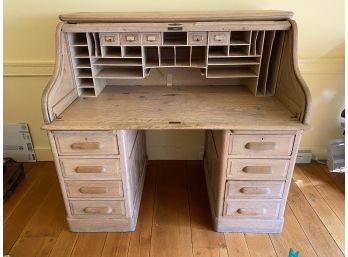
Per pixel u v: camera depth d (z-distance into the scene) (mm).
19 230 1506
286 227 1498
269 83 1546
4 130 1992
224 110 1319
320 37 1676
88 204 1417
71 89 1417
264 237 1440
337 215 1575
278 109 1326
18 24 1653
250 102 1418
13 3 1597
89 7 1611
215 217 1456
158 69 1672
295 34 1257
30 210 1646
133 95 1536
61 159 1290
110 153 1276
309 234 1452
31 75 1804
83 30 1288
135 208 1538
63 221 1565
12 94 1881
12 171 1845
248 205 1399
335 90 1828
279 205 1392
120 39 1329
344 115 1779
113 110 1327
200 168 2037
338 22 1633
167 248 1387
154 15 1314
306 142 2029
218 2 1590
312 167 2002
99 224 1469
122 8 1610
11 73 1790
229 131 1204
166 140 2043
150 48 1589
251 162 1283
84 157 1287
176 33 1487
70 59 1392
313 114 1919
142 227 1519
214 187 1528
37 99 1902
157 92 1585
